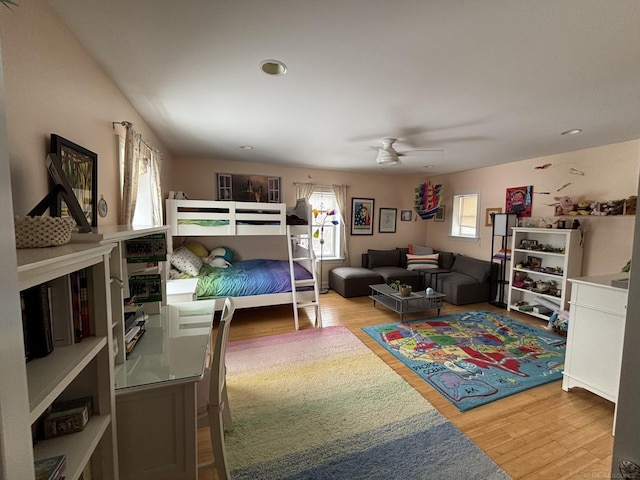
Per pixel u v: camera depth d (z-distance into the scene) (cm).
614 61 166
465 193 549
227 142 362
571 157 379
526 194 435
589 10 125
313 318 404
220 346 135
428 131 304
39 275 71
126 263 173
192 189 465
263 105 239
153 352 147
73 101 145
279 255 523
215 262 432
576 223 364
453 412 207
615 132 296
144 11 128
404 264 600
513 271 434
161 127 301
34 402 66
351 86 203
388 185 616
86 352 93
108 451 109
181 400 126
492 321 388
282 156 444
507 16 130
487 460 166
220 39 150
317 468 160
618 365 202
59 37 132
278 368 267
